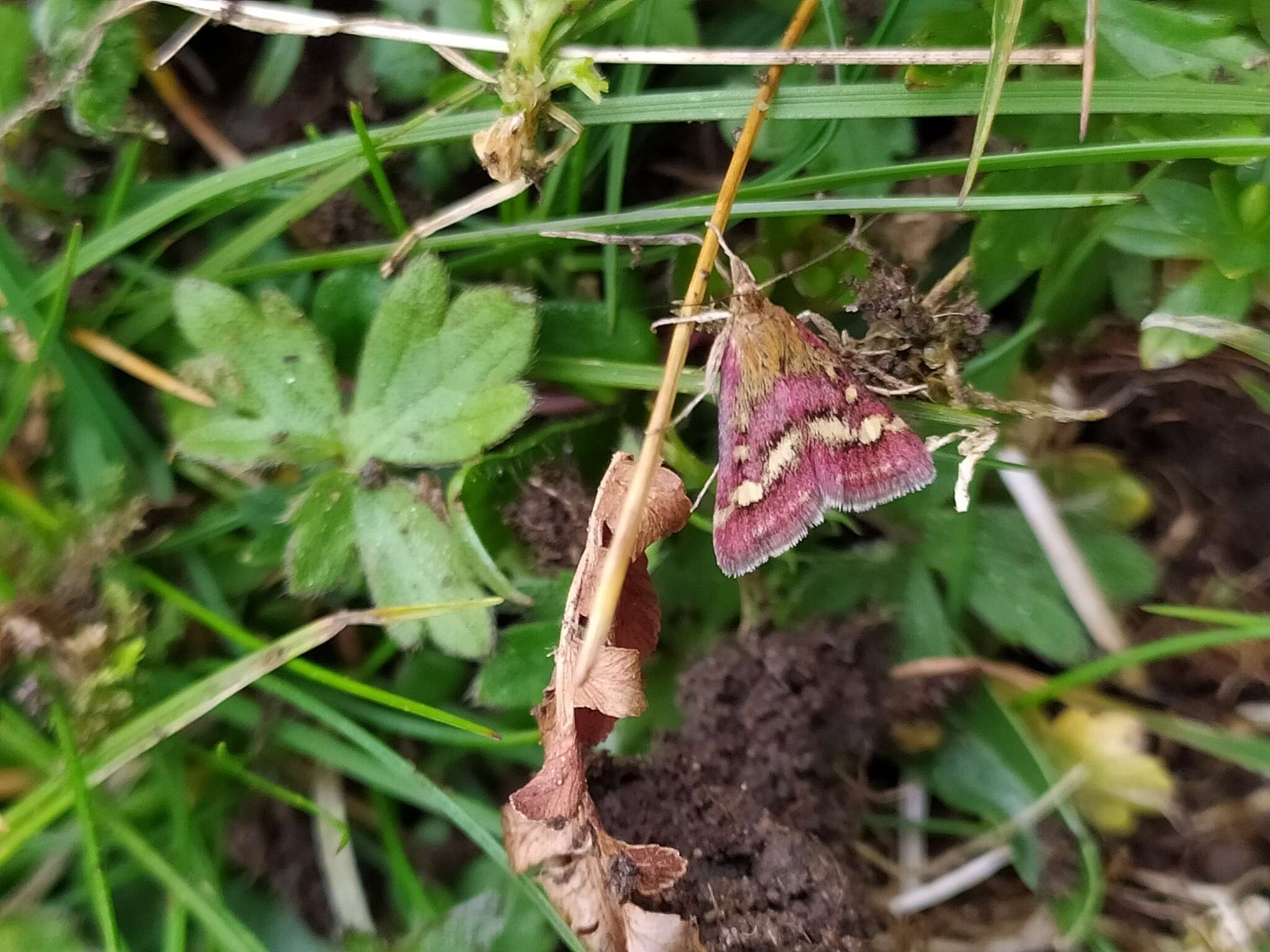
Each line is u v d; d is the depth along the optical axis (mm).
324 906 48
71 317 48
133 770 47
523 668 47
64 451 48
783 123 49
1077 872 48
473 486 47
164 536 48
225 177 47
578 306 49
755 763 46
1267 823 49
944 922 49
